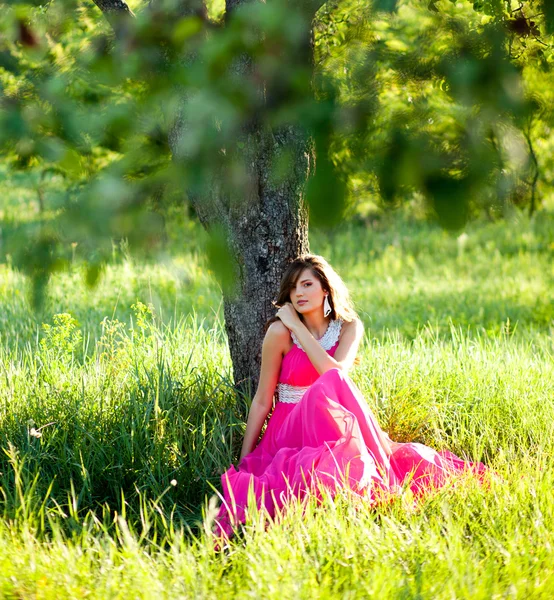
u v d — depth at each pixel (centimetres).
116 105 208
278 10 203
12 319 992
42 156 201
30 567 382
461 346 803
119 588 369
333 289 588
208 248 209
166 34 217
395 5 205
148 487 536
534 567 391
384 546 403
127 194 193
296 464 497
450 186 186
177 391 615
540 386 707
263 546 401
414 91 203
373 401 659
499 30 209
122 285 1205
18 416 588
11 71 221
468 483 500
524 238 1859
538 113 199
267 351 571
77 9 244
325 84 203
